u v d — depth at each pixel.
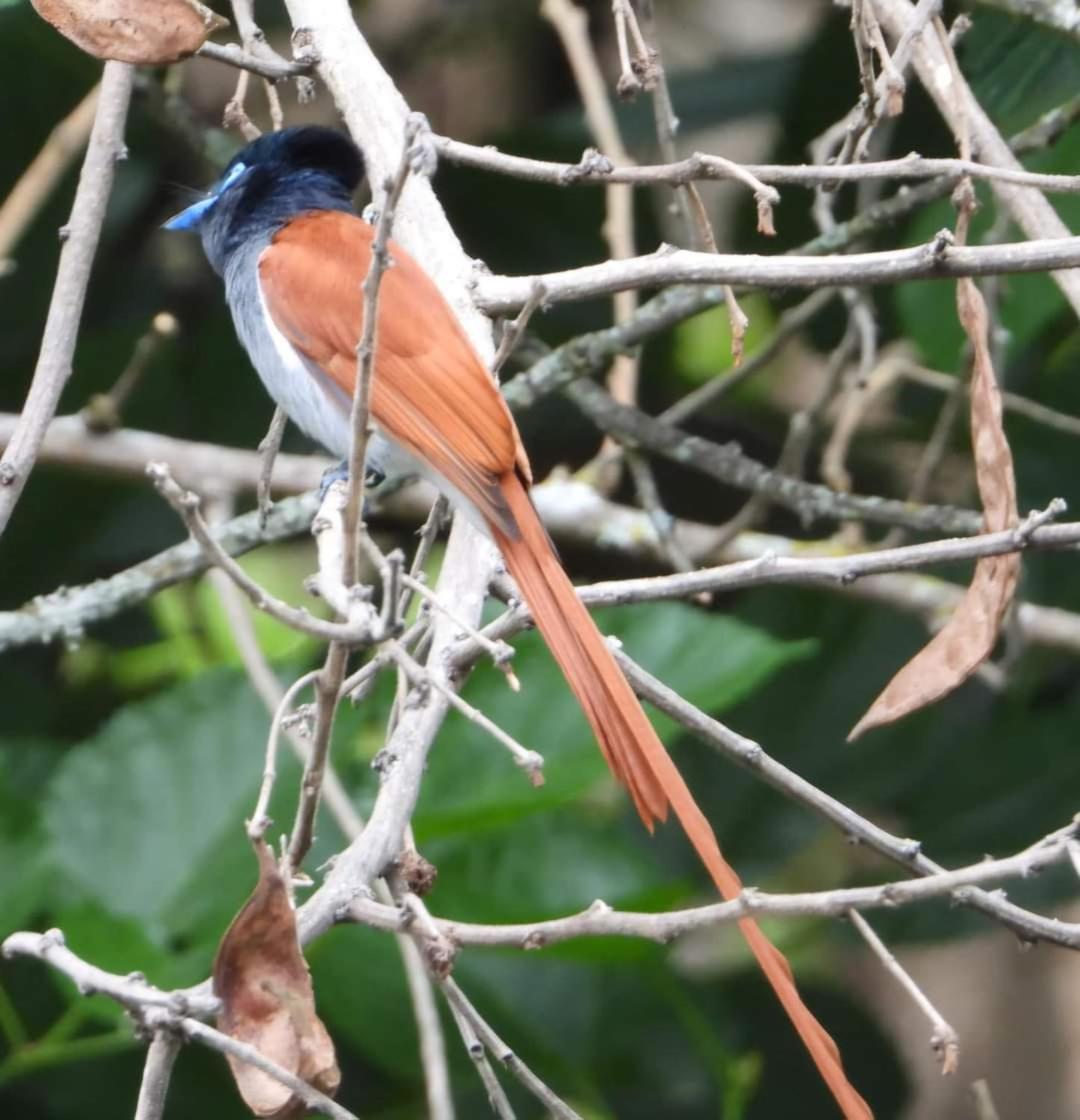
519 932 5.96
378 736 11.05
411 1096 10.46
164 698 9.70
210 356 12.48
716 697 9.37
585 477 10.99
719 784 11.90
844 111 12.15
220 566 4.84
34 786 10.58
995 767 11.83
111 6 6.74
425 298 7.38
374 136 7.83
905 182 11.31
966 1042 13.59
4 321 12.51
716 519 13.81
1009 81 10.27
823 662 12.07
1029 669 12.20
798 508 10.40
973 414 7.46
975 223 10.20
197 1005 5.36
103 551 12.23
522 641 9.46
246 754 9.56
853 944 11.62
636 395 12.55
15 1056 8.42
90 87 12.20
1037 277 10.01
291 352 8.06
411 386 7.15
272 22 12.86
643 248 13.14
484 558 7.22
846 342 10.38
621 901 9.20
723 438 13.95
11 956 5.57
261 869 5.46
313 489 10.71
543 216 12.97
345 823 7.98
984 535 7.05
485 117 14.18
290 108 13.90
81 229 7.49
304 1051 5.48
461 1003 5.94
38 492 12.01
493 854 9.65
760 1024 11.91
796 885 12.70
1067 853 5.91
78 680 12.98
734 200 12.94
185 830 9.34
